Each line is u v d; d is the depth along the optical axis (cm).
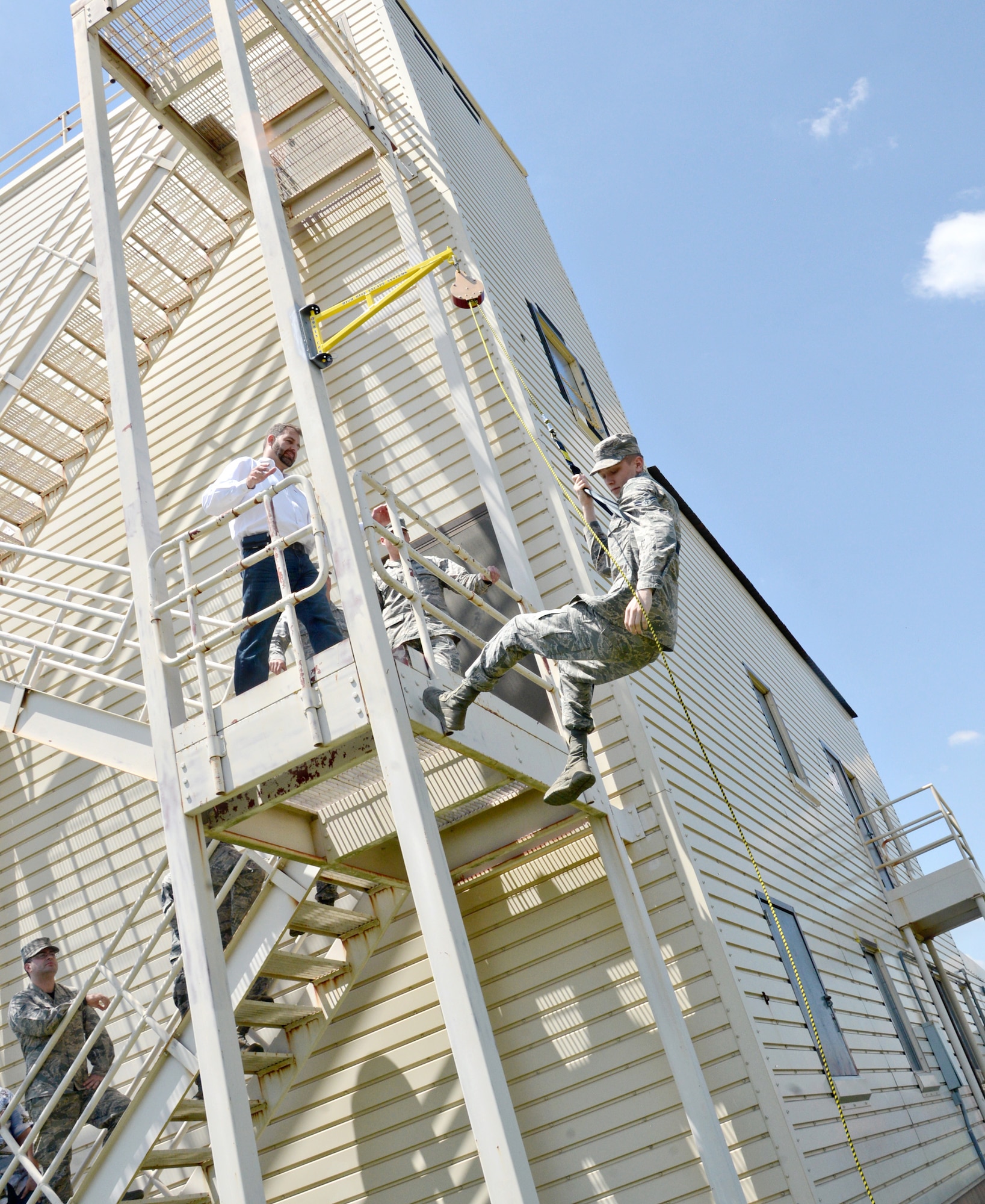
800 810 1052
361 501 464
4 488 859
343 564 428
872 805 1617
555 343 940
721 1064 539
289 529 530
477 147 993
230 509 478
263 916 504
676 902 577
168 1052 497
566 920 590
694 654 910
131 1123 491
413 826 386
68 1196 541
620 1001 564
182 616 779
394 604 603
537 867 609
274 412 809
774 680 1266
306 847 496
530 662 648
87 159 578
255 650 499
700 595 1045
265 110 773
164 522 816
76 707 588
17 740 850
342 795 496
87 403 827
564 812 563
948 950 1798
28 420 804
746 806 829
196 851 430
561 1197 541
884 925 1238
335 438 456
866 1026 908
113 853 782
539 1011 579
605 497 804
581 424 869
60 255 808
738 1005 546
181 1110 509
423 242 795
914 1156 876
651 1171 530
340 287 816
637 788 607
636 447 465
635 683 653
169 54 688
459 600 685
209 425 830
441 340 736
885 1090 873
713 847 645
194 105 747
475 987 368
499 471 695
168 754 445
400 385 764
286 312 473
